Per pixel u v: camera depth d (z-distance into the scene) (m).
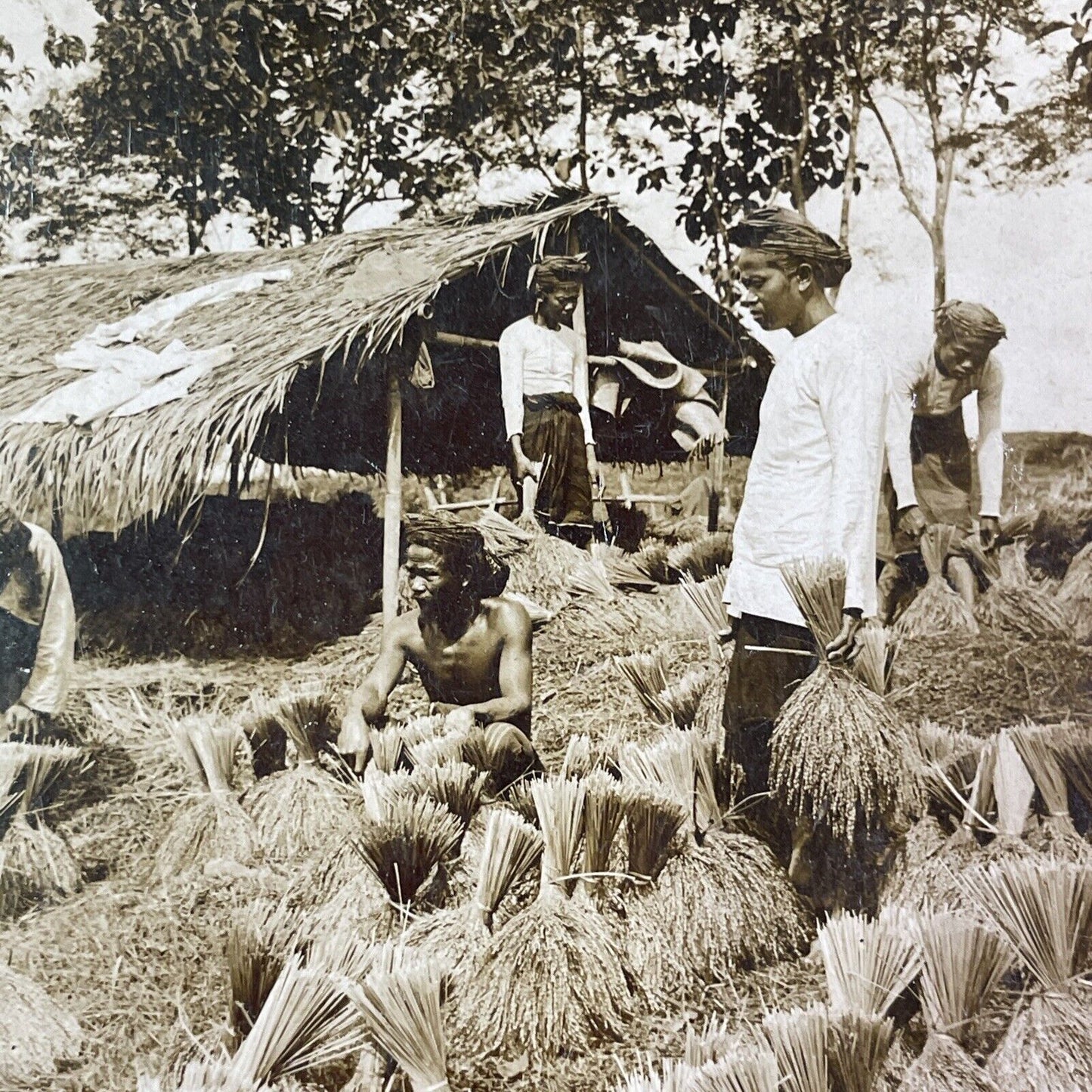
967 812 3.29
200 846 3.02
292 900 2.99
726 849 3.14
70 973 2.93
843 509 3.28
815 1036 2.91
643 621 3.23
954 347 3.42
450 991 2.90
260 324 3.23
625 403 3.30
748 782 3.19
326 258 3.30
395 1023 2.81
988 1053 3.06
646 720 3.20
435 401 3.21
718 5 3.44
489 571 3.19
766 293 3.36
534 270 3.29
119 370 3.20
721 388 3.32
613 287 3.32
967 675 3.35
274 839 3.03
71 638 3.08
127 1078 2.87
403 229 3.34
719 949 3.05
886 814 3.24
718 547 3.29
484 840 3.02
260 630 3.12
